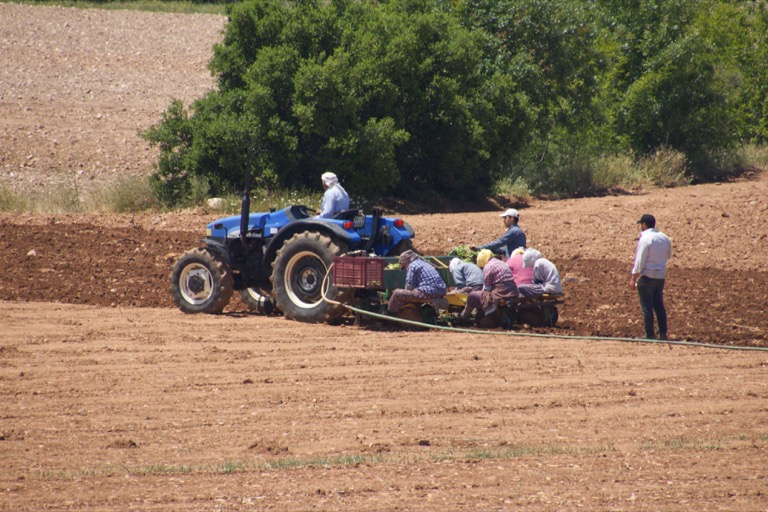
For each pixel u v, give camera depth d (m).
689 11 119.69
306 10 84.44
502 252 47.59
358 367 34.56
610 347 38.44
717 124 118.19
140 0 193.50
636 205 83.75
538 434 26.97
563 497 21.84
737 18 132.00
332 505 21.22
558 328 42.25
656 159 109.94
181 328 41.44
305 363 34.97
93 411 28.91
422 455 24.94
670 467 24.11
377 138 79.00
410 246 44.34
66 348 37.16
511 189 97.44
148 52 153.88
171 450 25.33
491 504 21.33
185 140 83.62
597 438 26.66
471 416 28.73
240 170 79.88
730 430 27.52
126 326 41.59
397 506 21.14
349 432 26.94
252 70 80.44
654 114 114.88
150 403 29.80
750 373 34.44
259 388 31.61
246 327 41.84
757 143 133.88
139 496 21.80
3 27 153.88
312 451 25.28
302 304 42.94
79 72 138.12
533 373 34.03
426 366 34.75
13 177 90.25
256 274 46.28
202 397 30.48
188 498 21.67
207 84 139.50
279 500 21.55
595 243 67.81
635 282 40.00
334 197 43.91
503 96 88.75
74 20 165.88
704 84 115.12
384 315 41.41
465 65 86.25
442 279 42.06
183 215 75.06
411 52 83.25
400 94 84.44
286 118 81.75
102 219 73.62
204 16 182.38
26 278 52.50
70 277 52.97
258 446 25.48
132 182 82.94
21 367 34.19
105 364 34.72
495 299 41.00
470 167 87.44
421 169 89.50
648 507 21.27
